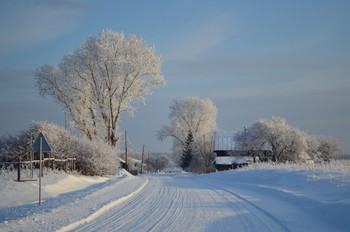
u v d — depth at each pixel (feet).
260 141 198.90
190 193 68.54
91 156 109.09
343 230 33.73
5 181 60.23
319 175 69.21
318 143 229.45
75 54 157.38
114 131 157.89
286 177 78.28
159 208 48.14
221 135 257.75
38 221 35.70
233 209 47.44
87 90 156.46
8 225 33.45
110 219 39.73
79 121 156.15
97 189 67.87
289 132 192.85
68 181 76.23
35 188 59.47
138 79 161.07
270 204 51.55
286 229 34.50
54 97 157.28
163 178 134.31
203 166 251.39
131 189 70.85
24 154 94.48
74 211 42.01
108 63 154.10
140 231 33.73
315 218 39.86
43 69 156.04
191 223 37.68
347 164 90.94
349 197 45.16
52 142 99.50
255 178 93.45
